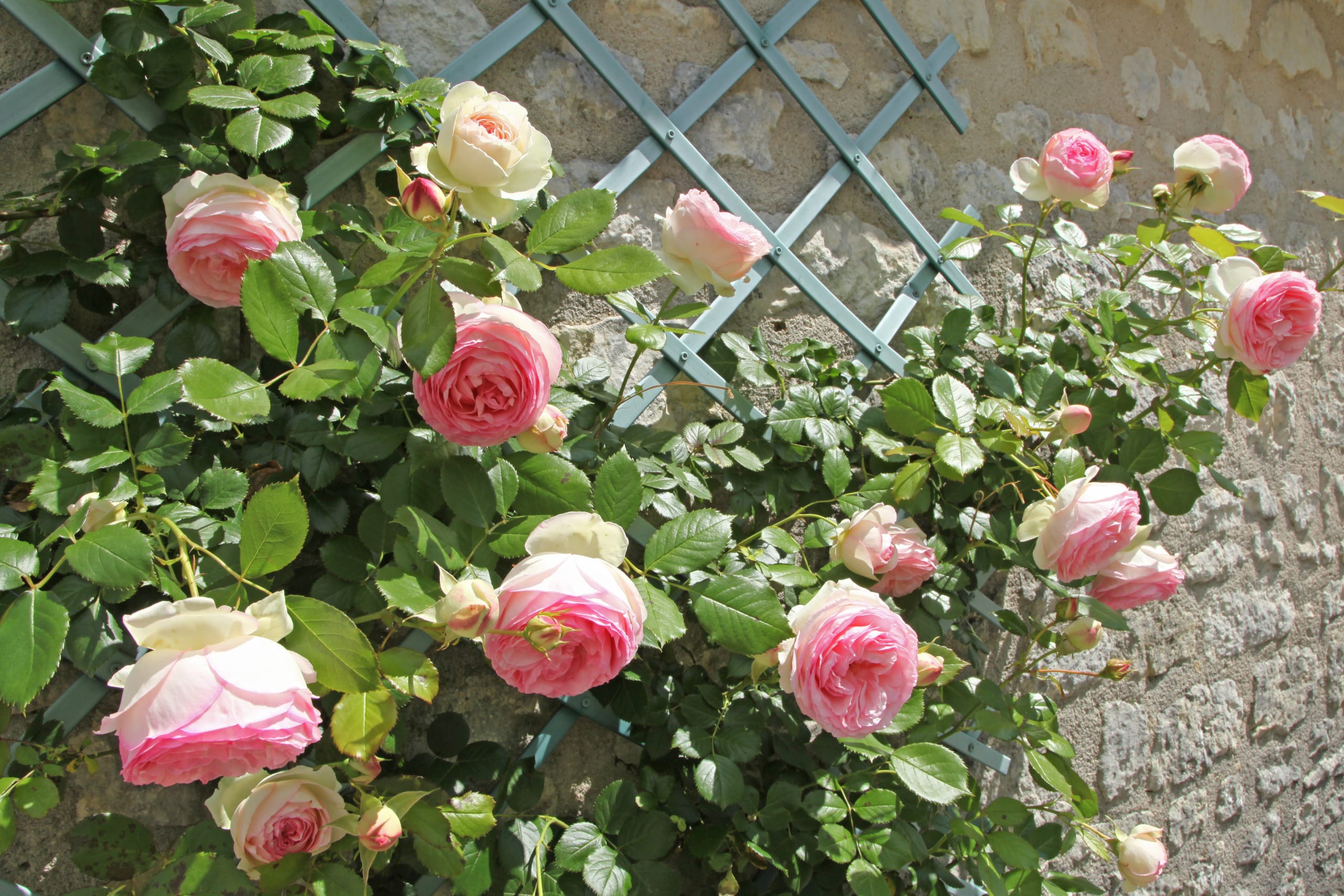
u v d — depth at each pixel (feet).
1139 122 7.38
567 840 3.86
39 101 3.45
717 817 4.38
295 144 3.82
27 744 3.29
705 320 4.91
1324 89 9.11
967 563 5.79
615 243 4.75
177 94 3.56
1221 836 8.04
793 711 4.58
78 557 2.64
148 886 3.17
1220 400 8.00
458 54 4.35
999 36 6.48
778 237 5.17
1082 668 6.86
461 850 3.83
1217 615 8.00
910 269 5.89
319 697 2.78
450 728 3.99
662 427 4.86
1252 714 8.34
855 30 5.74
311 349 3.05
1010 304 6.39
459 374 2.91
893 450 4.60
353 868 3.67
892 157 5.88
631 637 2.81
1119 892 7.17
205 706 2.19
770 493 4.89
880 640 3.57
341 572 3.60
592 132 4.77
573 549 2.92
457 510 3.25
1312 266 8.98
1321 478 9.09
